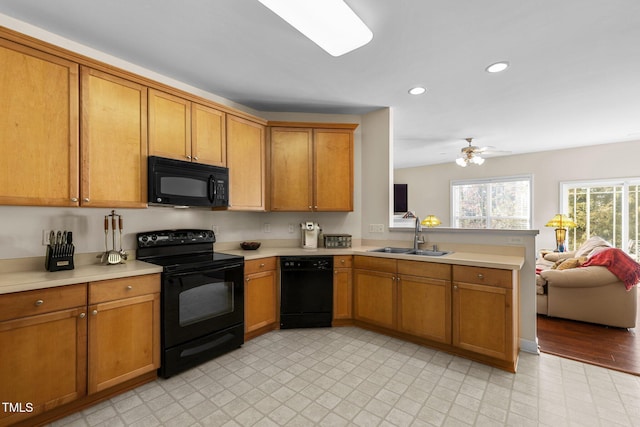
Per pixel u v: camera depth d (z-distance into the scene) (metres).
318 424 1.76
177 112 2.55
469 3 1.81
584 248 4.37
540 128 4.47
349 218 3.81
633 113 3.79
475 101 3.39
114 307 1.98
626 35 2.13
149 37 2.15
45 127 1.87
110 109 2.16
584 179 5.66
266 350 2.71
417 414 1.84
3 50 1.73
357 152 3.82
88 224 2.34
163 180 2.38
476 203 6.93
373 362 2.50
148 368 2.14
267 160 3.37
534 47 2.29
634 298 3.21
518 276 2.62
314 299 3.21
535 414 1.84
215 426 1.74
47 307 1.71
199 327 2.43
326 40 1.91
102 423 1.76
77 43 2.21
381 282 3.04
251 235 3.60
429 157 6.66
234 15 1.91
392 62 2.52
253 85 2.95
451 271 2.60
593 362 2.52
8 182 1.75
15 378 1.62
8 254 1.99
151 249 2.63
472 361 2.52
